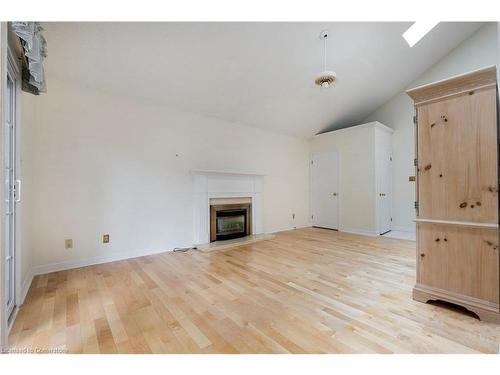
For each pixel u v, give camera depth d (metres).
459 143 1.76
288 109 4.62
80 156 2.95
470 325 1.59
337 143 5.51
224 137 4.47
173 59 2.90
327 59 3.59
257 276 2.56
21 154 2.06
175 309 1.85
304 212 5.97
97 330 1.58
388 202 5.24
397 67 4.40
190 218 3.94
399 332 1.53
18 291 1.89
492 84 1.62
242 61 3.17
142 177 3.45
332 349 1.37
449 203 1.81
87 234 2.98
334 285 2.30
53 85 2.78
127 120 3.33
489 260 1.63
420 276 1.96
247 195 4.67
